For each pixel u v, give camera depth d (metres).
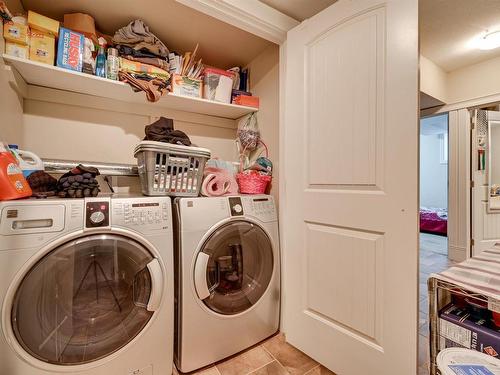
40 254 0.89
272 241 1.54
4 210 0.84
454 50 2.19
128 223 1.07
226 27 1.68
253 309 1.45
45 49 1.30
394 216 1.03
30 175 1.13
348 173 1.19
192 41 1.83
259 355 1.40
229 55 2.02
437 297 0.81
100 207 1.02
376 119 1.09
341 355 1.22
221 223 1.34
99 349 1.00
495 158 2.85
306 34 1.39
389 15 1.05
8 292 0.83
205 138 2.16
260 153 1.96
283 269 1.58
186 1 1.26
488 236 2.82
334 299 1.25
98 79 1.43
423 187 6.60
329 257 1.28
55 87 1.55
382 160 1.07
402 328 1.01
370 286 1.11
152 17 1.58
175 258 1.28
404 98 1.00
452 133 2.80
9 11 1.19
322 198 1.31
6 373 0.84
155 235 1.13
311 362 1.34
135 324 1.08
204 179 1.48
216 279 1.33
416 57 0.97
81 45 1.39
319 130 1.33
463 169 2.79
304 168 1.41
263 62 1.95
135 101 1.80
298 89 1.43
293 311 1.47
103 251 1.01
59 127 1.61
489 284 0.73
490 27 1.80
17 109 1.38
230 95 1.93
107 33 1.73
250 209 1.46
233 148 2.30
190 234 1.24
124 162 1.82
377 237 1.09
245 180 1.63
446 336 0.78
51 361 0.92
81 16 1.46
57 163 1.45
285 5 1.43
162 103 1.83
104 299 1.03
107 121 1.76
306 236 1.40
